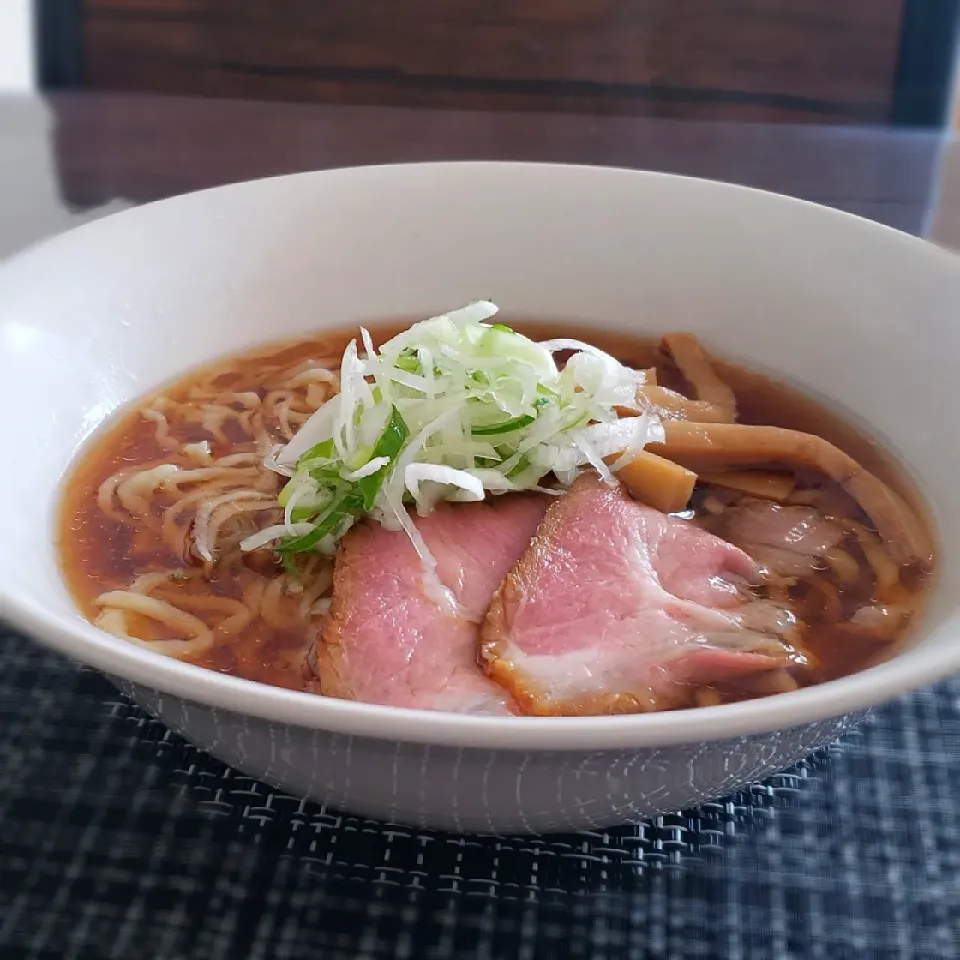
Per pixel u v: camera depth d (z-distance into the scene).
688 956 0.16
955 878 0.17
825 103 0.46
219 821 0.17
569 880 0.17
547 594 0.19
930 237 0.34
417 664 0.18
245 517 0.22
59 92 0.45
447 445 0.21
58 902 0.16
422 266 0.28
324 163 0.39
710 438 0.23
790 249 0.26
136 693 0.15
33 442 0.21
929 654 0.14
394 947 0.16
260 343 0.27
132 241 0.24
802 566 0.21
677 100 0.47
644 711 0.18
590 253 0.28
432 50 0.47
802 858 0.17
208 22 0.46
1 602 0.14
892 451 0.23
